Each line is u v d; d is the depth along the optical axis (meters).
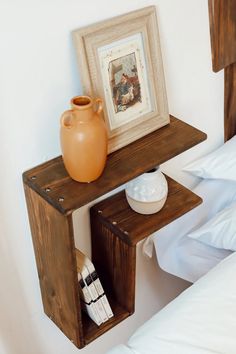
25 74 1.14
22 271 1.41
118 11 1.24
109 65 1.24
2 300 1.41
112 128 1.29
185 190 1.46
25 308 1.48
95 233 1.47
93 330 1.44
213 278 1.42
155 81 1.34
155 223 1.37
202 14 1.45
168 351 1.26
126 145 1.31
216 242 1.65
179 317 1.33
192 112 1.60
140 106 1.33
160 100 1.36
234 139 1.73
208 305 1.34
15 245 1.35
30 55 1.13
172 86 1.49
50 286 1.40
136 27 1.26
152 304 1.88
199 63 1.53
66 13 1.15
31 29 1.11
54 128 1.26
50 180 1.22
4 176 1.23
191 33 1.45
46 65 1.17
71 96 1.25
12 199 1.27
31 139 1.23
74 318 1.37
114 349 1.32
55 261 1.31
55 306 1.43
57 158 1.29
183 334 1.28
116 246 1.41
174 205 1.42
